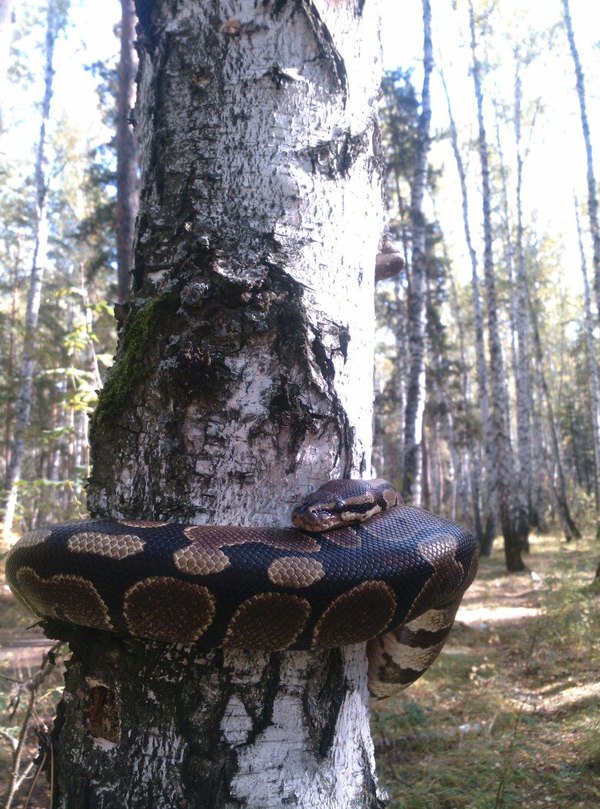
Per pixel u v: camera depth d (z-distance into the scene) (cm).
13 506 346
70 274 885
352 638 71
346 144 75
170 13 75
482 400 619
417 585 74
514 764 133
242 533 69
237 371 69
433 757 142
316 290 72
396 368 796
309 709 69
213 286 70
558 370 1298
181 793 65
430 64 429
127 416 72
